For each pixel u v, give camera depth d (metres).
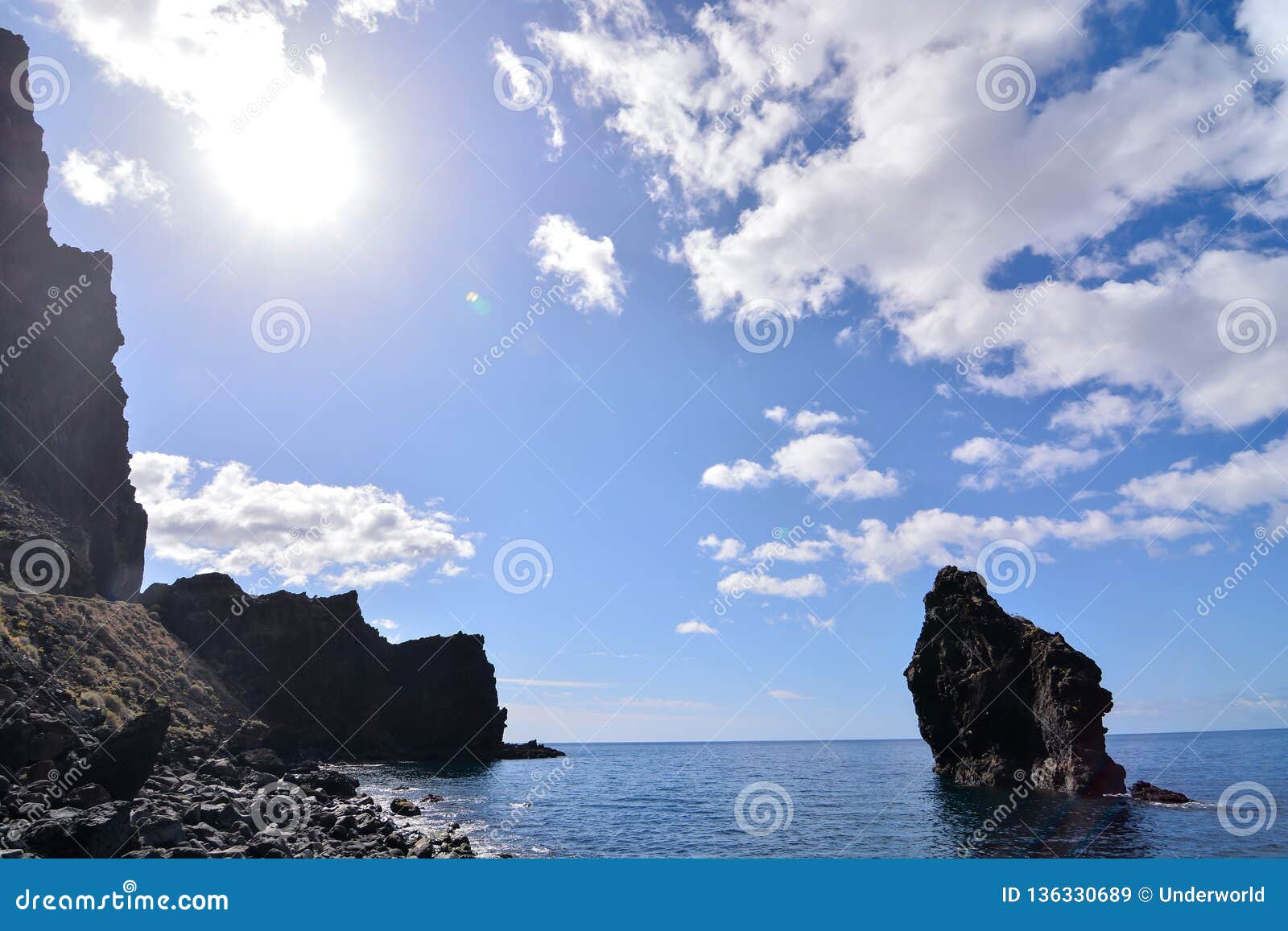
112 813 25.72
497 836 45.28
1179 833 44.09
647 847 41.94
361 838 36.94
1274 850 38.94
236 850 27.98
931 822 50.75
